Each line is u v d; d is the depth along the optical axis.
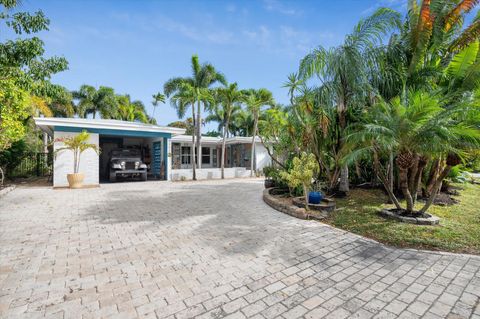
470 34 6.20
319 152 7.54
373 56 6.39
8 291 2.52
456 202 6.89
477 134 3.86
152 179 14.01
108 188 10.19
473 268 3.12
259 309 2.29
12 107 7.67
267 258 3.40
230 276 2.90
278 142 10.05
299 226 4.90
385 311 2.27
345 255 3.54
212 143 21.53
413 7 6.97
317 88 6.79
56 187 10.03
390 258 3.44
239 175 16.64
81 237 4.15
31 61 7.52
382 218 5.29
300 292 2.58
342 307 2.33
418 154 4.91
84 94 22.08
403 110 4.44
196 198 7.96
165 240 4.05
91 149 10.92
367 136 4.84
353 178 8.98
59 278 2.79
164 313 2.21
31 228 4.60
